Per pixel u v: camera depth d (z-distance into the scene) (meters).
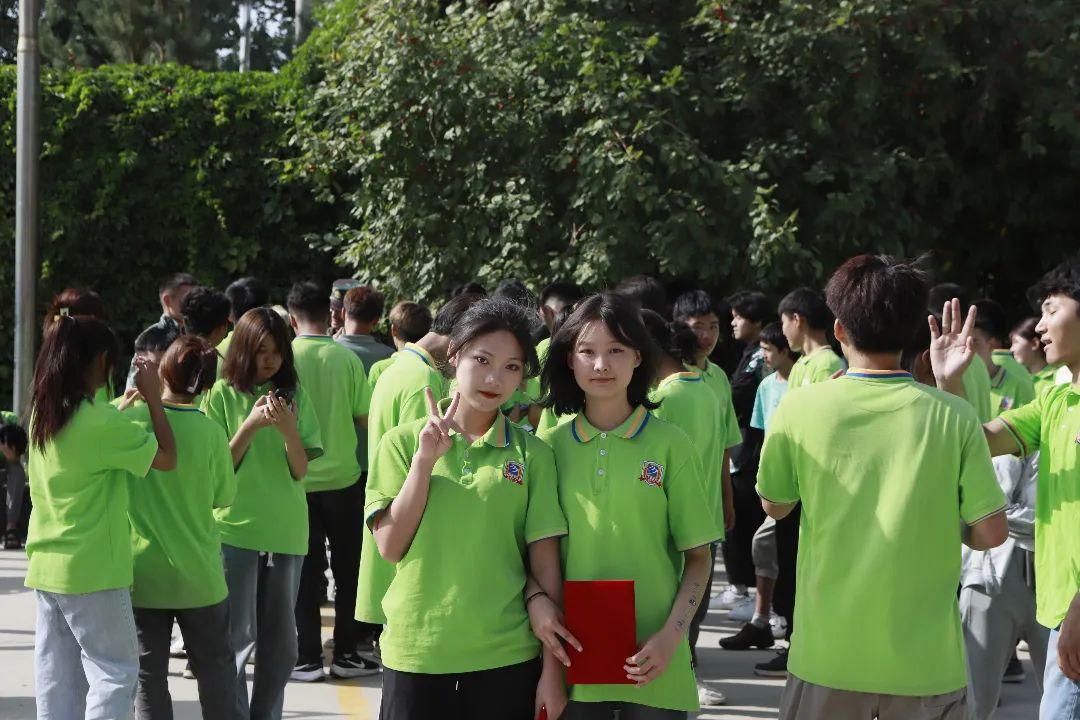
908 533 3.23
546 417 4.25
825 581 3.30
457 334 3.44
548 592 3.43
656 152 9.92
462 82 9.94
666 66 10.46
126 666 4.33
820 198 10.35
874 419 3.31
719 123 10.52
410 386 5.27
